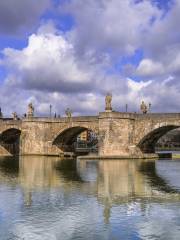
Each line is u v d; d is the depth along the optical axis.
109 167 72.69
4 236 27.95
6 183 50.25
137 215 33.16
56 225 30.33
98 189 45.41
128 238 27.59
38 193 42.75
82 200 38.97
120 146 94.69
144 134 94.12
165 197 40.47
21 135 116.38
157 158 100.06
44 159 98.25
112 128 94.69
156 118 92.06
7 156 114.94
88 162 85.38
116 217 32.50
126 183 50.34
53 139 112.19
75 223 30.91
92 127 102.12
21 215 33.12
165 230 29.17
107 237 27.73
